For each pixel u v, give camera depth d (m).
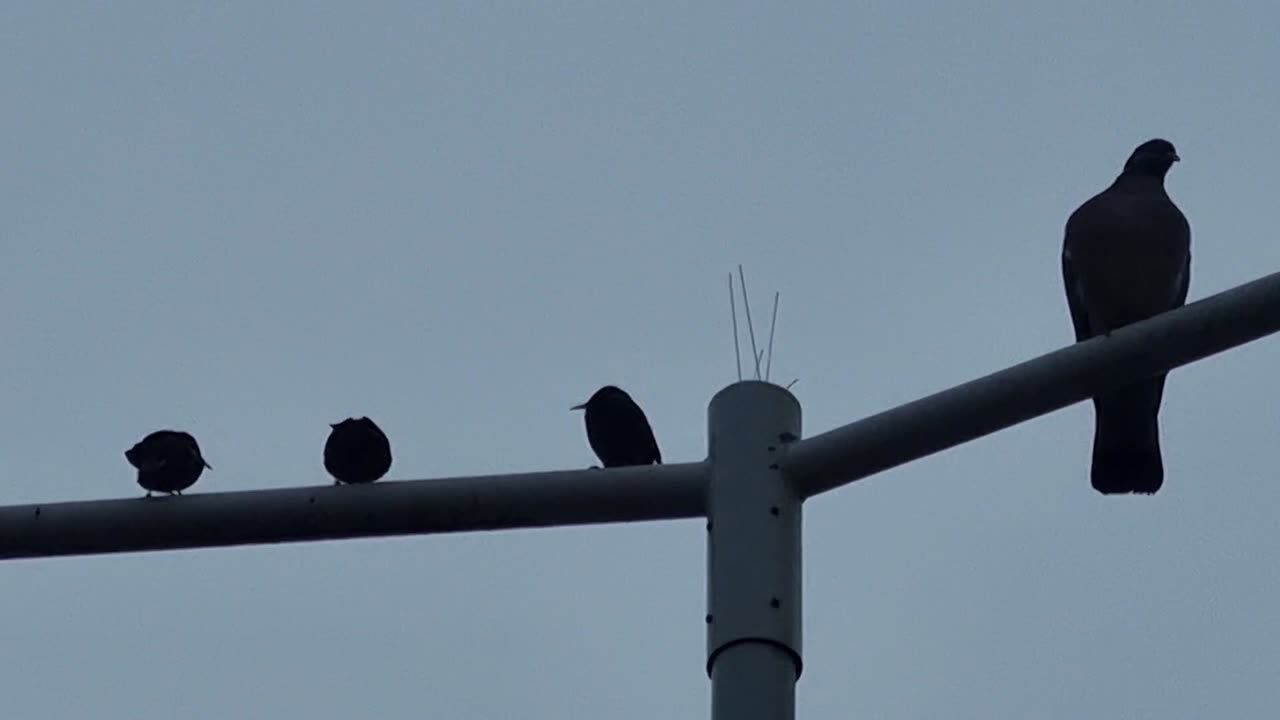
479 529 8.54
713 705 7.65
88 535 8.66
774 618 7.79
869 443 8.12
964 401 8.04
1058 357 8.01
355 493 8.54
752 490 8.13
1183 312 7.92
